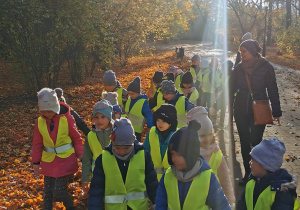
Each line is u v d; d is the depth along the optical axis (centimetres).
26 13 1409
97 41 1697
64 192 461
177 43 6569
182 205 284
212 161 362
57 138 451
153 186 342
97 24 1717
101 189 335
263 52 3525
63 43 1555
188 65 2722
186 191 282
